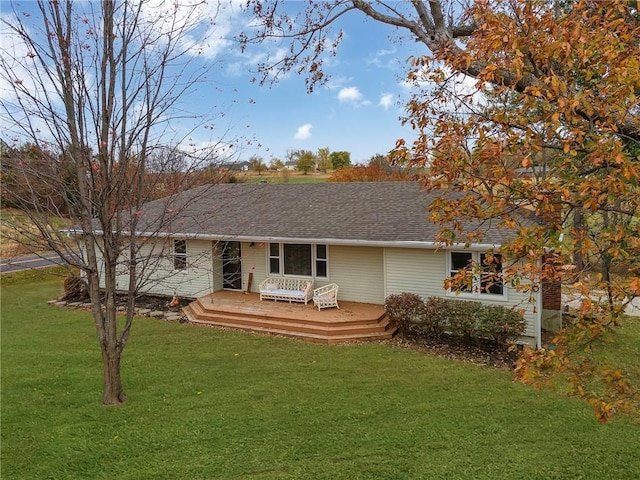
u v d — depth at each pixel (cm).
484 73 377
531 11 368
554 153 473
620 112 328
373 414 723
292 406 757
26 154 676
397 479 544
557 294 1257
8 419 720
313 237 1366
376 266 1409
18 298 1717
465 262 1181
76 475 568
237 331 1264
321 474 556
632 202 344
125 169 701
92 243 739
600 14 364
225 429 678
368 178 3478
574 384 380
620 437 639
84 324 1338
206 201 1773
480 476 546
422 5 616
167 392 824
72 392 825
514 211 429
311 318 1248
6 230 800
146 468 578
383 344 1135
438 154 435
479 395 799
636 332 1184
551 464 571
